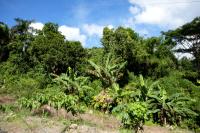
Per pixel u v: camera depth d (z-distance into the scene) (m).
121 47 24.89
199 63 32.16
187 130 16.91
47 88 21.33
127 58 25.33
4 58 33.38
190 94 20.62
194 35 32.19
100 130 11.76
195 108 18.17
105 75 22.47
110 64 23.19
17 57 29.31
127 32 25.55
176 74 26.42
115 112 17.70
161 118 17.33
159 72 26.59
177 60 30.47
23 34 32.94
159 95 18.03
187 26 31.56
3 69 28.94
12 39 33.62
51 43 25.45
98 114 16.97
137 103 9.35
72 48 25.50
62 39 25.80
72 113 13.74
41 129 10.35
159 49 28.69
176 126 17.11
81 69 25.00
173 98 18.02
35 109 13.73
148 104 17.41
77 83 20.36
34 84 24.09
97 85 22.61
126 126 11.36
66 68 25.41
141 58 26.11
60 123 11.77
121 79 24.59
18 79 26.33
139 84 19.27
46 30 29.00
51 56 24.62
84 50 26.86
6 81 25.75
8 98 19.03
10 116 11.78
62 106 13.62
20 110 13.57
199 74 29.50
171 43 32.47
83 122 13.16
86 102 19.36
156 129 15.43
